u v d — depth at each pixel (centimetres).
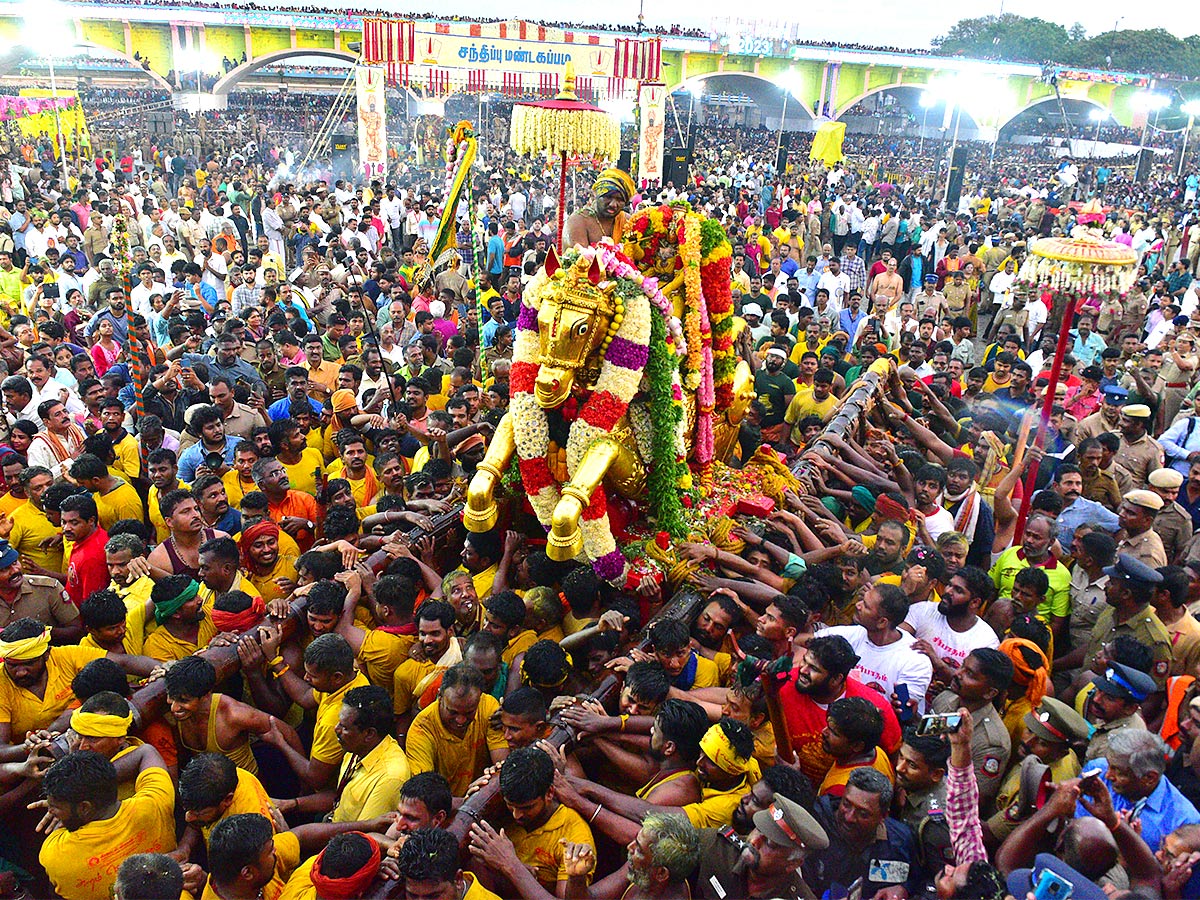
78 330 1126
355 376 888
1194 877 333
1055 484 727
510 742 420
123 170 2939
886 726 436
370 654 495
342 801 425
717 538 604
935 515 664
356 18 3481
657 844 330
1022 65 3850
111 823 372
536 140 719
